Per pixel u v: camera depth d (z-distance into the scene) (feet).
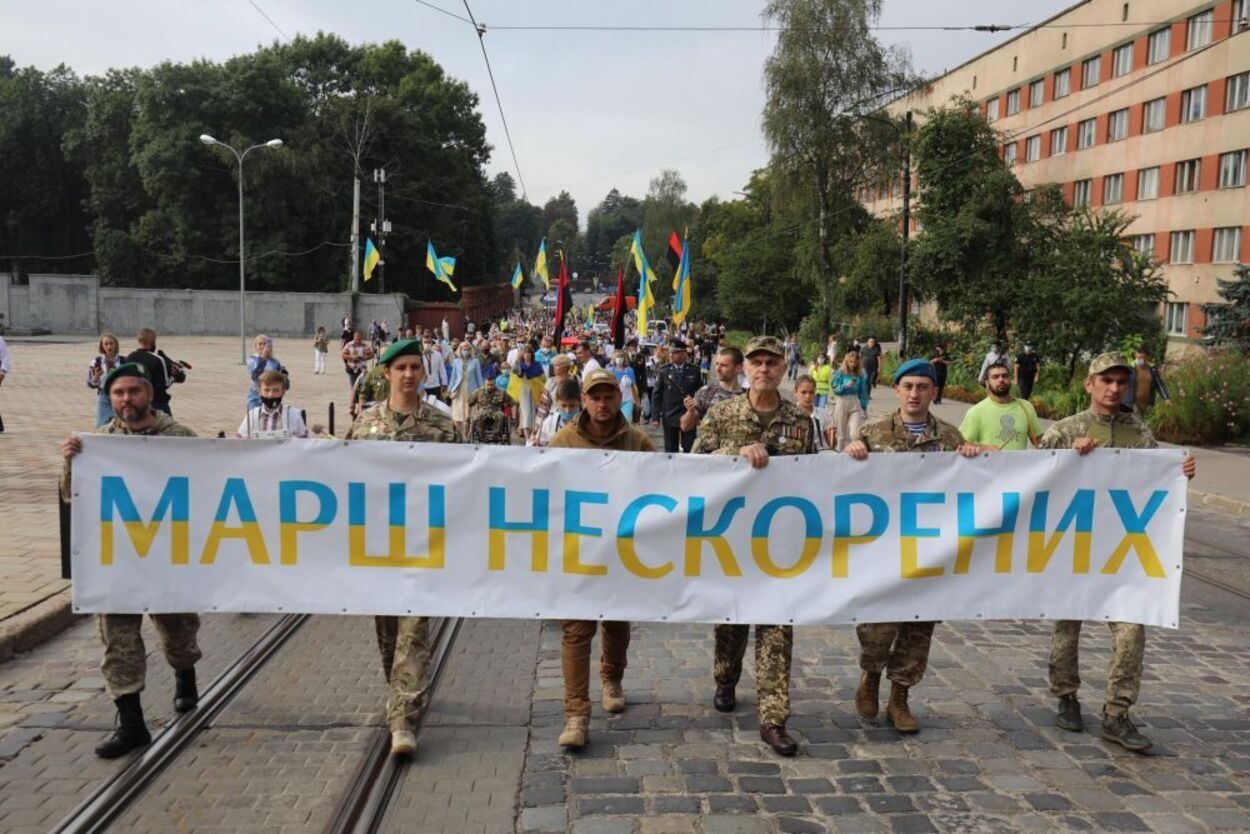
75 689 19.15
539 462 17.39
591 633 17.37
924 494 17.53
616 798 14.83
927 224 120.67
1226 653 22.67
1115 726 16.94
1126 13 148.87
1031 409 22.06
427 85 258.57
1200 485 48.73
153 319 197.88
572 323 175.32
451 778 15.48
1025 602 17.58
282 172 213.25
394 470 17.35
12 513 33.32
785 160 159.63
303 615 24.63
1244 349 83.10
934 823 14.14
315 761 16.03
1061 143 167.84
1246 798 15.03
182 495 17.13
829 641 23.02
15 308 193.16
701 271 256.52
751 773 15.76
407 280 245.86
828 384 64.90
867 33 157.48
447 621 24.25
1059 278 93.61
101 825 13.76
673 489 17.38
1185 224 137.69
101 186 232.53
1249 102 125.39
